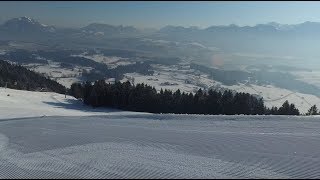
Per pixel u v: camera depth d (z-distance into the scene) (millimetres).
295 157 13312
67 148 15922
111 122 25734
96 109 58125
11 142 18000
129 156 13938
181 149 15031
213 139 16984
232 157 13461
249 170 11727
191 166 12281
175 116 26906
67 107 57062
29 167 12836
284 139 16688
